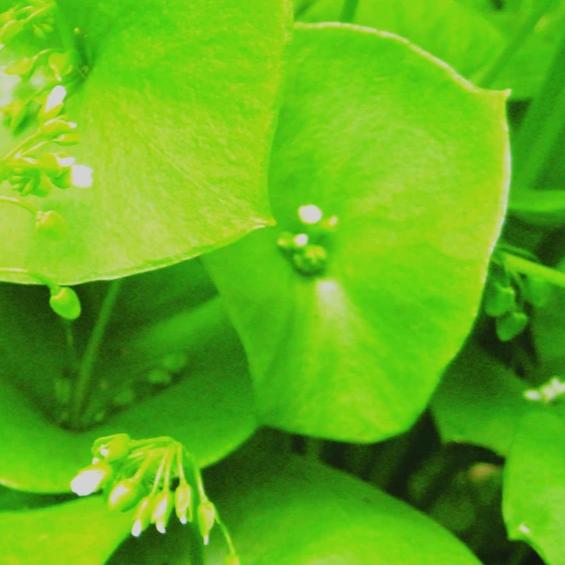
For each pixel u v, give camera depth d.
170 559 0.36
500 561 0.40
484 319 0.39
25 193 0.35
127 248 0.34
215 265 0.36
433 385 0.36
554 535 0.36
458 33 0.40
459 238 0.36
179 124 0.35
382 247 0.36
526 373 0.39
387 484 0.40
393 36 0.36
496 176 0.35
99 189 0.35
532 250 0.39
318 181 0.36
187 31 0.35
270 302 0.36
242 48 0.34
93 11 0.35
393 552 0.36
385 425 0.36
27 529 0.35
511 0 0.43
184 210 0.34
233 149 0.34
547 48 0.40
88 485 0.34
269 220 0.34
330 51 0.36
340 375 0.36
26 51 0.36
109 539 0.34
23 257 0.35
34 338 0.38
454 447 0.39
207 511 0.34
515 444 0.36
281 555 0.36
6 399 0.36
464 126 0.36
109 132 0.35
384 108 0.36
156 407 0.37
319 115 0.36
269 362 0.36
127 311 0.38
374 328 0.36
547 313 0.39
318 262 0.36
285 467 0.37
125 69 0.35
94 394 0.37
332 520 0.36
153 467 0.34
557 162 0.39
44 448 0.36
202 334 0.38
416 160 0.36
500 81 0.40
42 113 0.35
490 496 0.40
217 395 0.37
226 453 0.36
